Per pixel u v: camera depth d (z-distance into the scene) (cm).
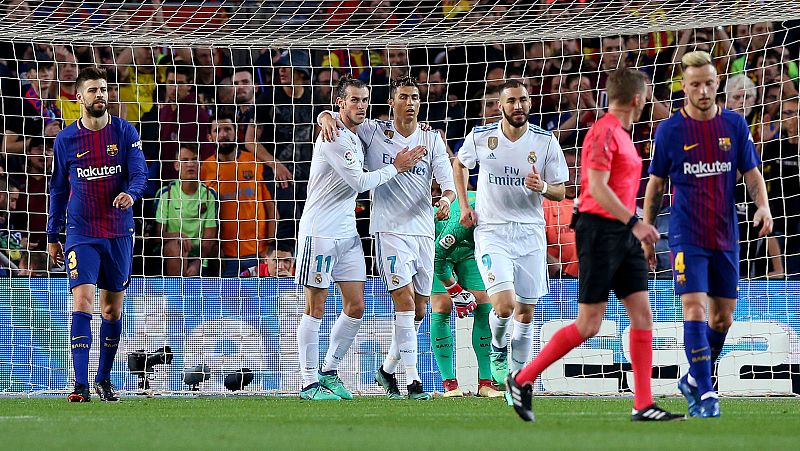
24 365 3275
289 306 3322
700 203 2091
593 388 3238
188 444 1569
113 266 2848
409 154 2812
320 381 3019
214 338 3303
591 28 3550
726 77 4588
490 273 2775
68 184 2867
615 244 1892
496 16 3606
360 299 2969
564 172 2844
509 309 2748
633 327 1966
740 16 3438
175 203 4334
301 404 2706
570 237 4047
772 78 4528
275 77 4603
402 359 2956
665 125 2112
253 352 3303
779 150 4403
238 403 2772
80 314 2797
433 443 1566
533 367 1956
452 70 4691
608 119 1919
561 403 2756
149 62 4553
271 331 3316
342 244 2922
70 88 4531
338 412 2375
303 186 4497
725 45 4603
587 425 1911
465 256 3138
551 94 4256
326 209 2908
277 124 4319
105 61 4547
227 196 4419
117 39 3466
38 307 3288
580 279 1927
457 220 3095
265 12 3872
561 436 1683
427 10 3756
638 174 1961
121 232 2842
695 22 3469
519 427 1880
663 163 2116
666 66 4612
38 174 4131
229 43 3562
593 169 1872
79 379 2812
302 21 3634
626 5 3491
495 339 2939
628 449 1467
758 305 3244
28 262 4128
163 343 3291
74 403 2758
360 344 3303
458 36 3600
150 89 4528
